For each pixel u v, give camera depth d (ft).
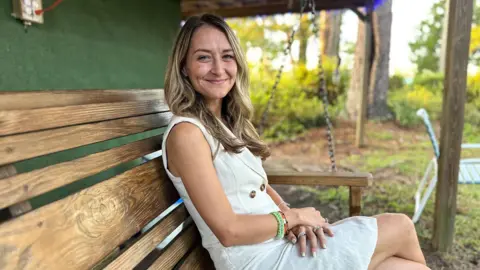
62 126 3.13
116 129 3.91
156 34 14.15
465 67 7.93
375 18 23.84
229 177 4.30
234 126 5.11
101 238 3.28
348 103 25.53
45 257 2.70
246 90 5.15
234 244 4.05
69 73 9.11
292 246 4.37
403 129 23.09
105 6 10.64
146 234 3.98
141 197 4.00
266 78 28.76
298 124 24.81
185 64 4.47
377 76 24.84
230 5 17.33
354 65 25.25
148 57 13.48
